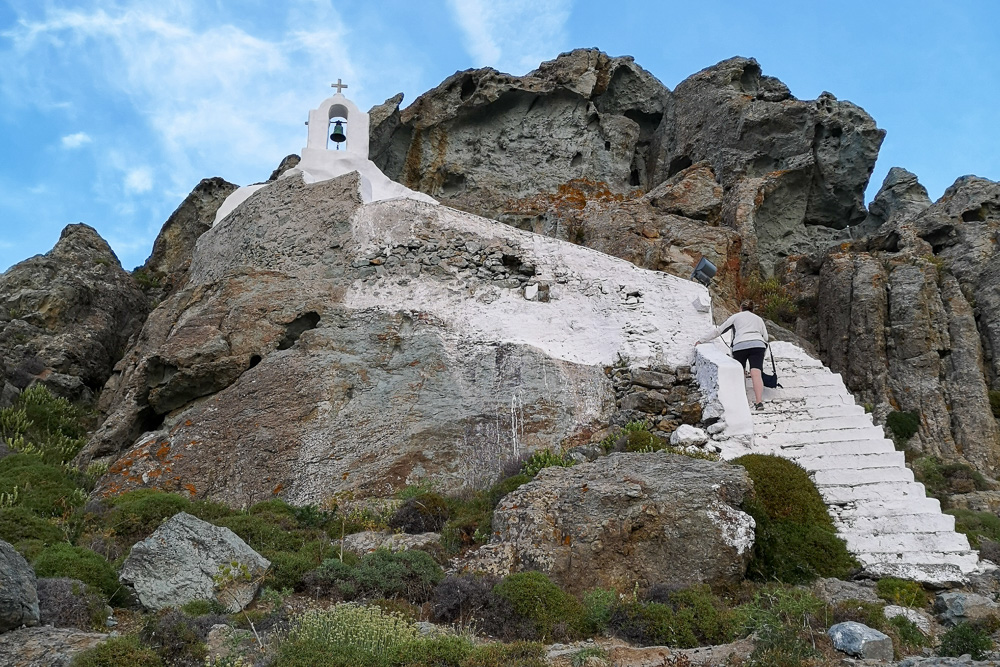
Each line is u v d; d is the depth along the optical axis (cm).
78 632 914
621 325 1773
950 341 2367
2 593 895
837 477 1386
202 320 1839
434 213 1977
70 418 2017
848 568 1194
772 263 2992
